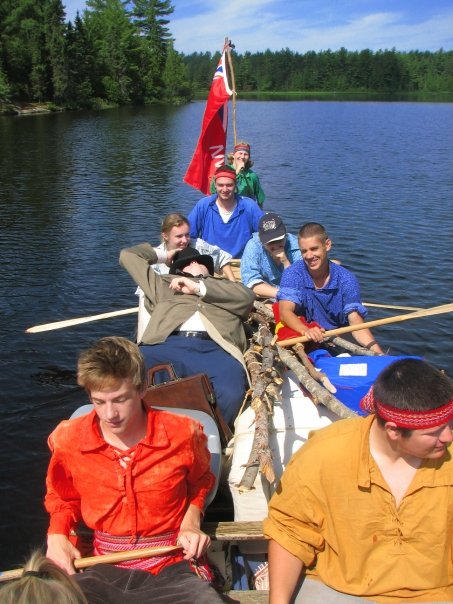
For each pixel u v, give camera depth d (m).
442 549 2.60
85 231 15.22
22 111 65.88
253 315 6.06
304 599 2.73
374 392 2.52
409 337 8.91
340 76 153.38
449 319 9.52
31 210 17.72
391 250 13.32
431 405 2.37
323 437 2.72
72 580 2.48
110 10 88.19
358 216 16.88
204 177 11.02
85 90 76.94
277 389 4.42
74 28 76.81
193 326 5.11
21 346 8.41
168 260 6.21
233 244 8.43
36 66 69.94
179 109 79.06
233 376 4.75
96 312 9.74
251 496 3.68
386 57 150.12
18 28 69.75
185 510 3.17
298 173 25.23
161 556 3.01
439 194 20.23
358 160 29.70
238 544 3.83
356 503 2.61
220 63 10.69
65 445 3.00
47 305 10.00
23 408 6.89
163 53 104.88
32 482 5.68
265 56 157.00
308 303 5.40
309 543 2.74
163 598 2.81
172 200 19.67
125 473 2.97
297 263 5.48
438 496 2.56
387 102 113.88
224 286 5.14
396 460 2.58
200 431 3.14
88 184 22.62
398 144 37.66
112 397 2.82
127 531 3.03
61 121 55.31
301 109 84.75
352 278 5.38
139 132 44.94
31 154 31.36
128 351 2.89
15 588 2.34
